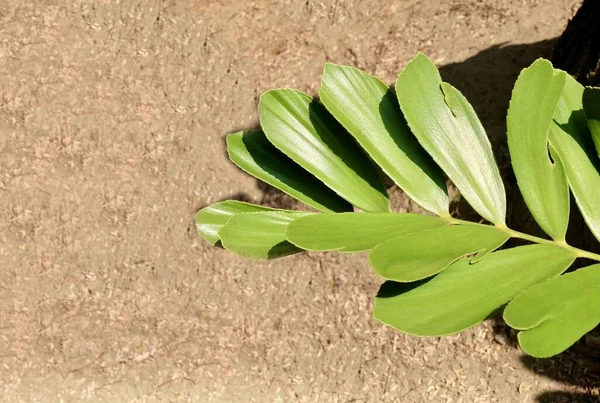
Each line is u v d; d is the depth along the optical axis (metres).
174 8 3.03
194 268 2.59
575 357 2.12
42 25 3.13
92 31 3.09
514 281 0.98
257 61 2.83
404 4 2.76
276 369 2.40
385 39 2.71
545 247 1.01
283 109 1.04
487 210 1.03
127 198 2.75
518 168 1.03
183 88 2.88
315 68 2.76
